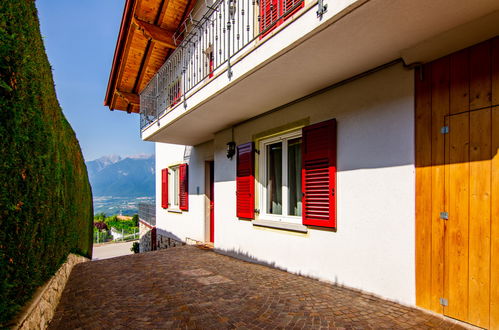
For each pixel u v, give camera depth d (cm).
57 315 302
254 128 545
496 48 243
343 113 373
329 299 325
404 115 307
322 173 393
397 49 290
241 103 463
